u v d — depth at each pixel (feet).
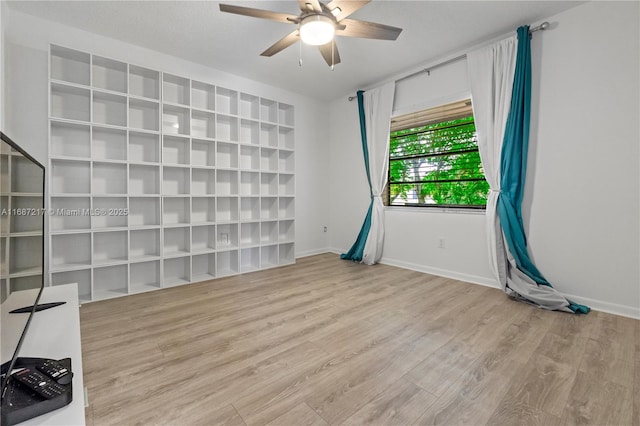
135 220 10.07
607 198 7.63
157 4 7.69
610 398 4.42
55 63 8.56
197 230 11.48
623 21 7.30
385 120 12.79
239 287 9.94
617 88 7.42
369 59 10.91
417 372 5.12
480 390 4.63
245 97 12.56
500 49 9.21
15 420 2.26
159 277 9.89
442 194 11.55
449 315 7.57
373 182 13.37
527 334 6.50
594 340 6.20
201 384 4.75
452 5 7.81
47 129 8.18
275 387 4.69
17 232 3.29
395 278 10.99
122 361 5.40
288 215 13.82
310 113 15.28
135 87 9.93
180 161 10.96
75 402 2.57
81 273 9.05
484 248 10.14
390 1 7.61
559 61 8.27
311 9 6.27
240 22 8.50
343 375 5.02
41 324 4.22
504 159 9.07
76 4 7.64
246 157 12.82
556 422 3.96
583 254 8.02
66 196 8.48
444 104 11.00
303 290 9.62
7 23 7.71
